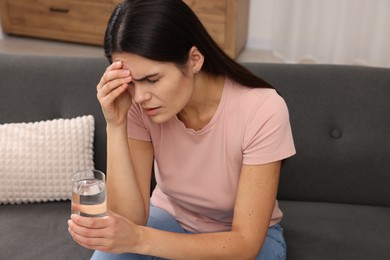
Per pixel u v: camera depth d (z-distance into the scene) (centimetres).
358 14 360
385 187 165
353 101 164
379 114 163
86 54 404
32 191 165
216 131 125
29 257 144
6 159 162
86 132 167
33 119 172
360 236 151
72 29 412
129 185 130
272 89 125
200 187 133
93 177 111
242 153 126
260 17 407
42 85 173
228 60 123
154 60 105
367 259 143
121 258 126
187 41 109
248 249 119
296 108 166
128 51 106
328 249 146
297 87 167
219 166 129
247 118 122
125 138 129
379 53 364
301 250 146
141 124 133
